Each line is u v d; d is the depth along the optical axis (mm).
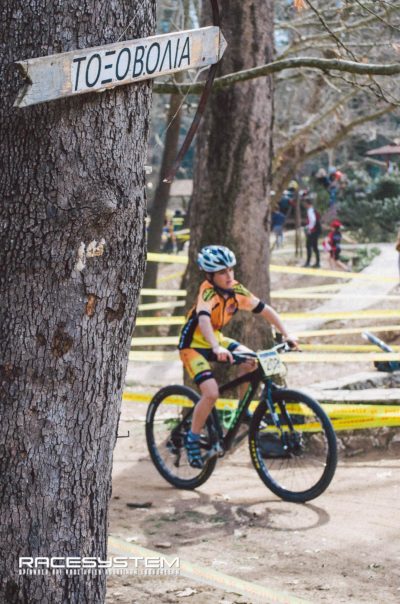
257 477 9914
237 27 11516
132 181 4184
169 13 21281
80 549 4297
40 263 3988
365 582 6617
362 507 8469
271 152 12016
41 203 3951
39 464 4125
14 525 4145
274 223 39125
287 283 32094
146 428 9898
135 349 25500
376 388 11914
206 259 8812
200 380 9000
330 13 17172
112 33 4004
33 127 3910
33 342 4027
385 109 22281
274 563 7109
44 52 3871
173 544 7707
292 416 10109
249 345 11805
